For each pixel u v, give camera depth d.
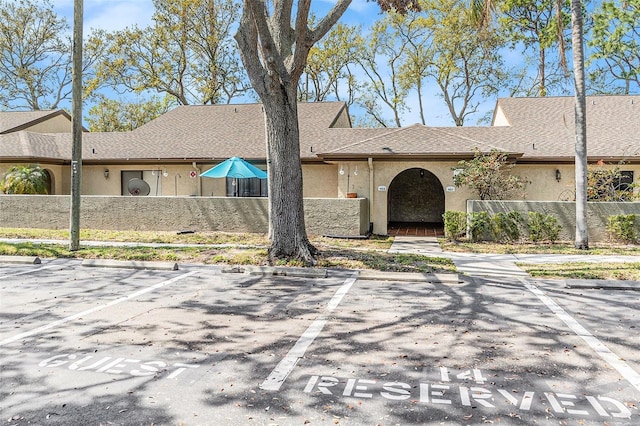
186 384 4.46
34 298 7.87
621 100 21.41
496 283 9.26
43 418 3.79
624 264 10.76
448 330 6.22
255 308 7.33
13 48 35.50
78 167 12.29
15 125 23.80
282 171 11.06
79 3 12.02
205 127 22.64
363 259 11.27
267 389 4.37
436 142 17.19
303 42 10.63
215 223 16.17
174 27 30.70
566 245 13.88
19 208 17.30
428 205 21.62
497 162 15.60
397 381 4.56
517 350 5.46
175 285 9.02
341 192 17.50
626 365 5.00
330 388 4.39
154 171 20.61
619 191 16.38
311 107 24.48
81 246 12.84
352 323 6.54
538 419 3.82
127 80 32.16
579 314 7.02
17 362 4.99
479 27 16.14
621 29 28.25
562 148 17.83
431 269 10.29
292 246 11.05
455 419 3.81
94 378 4.59
